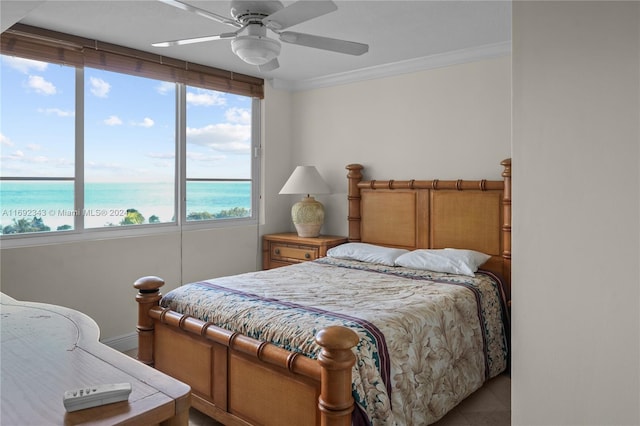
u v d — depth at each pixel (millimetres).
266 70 2898
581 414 991
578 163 976
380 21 3100
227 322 2486
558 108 994
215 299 2719
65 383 1206
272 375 2205
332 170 4762
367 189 4426
